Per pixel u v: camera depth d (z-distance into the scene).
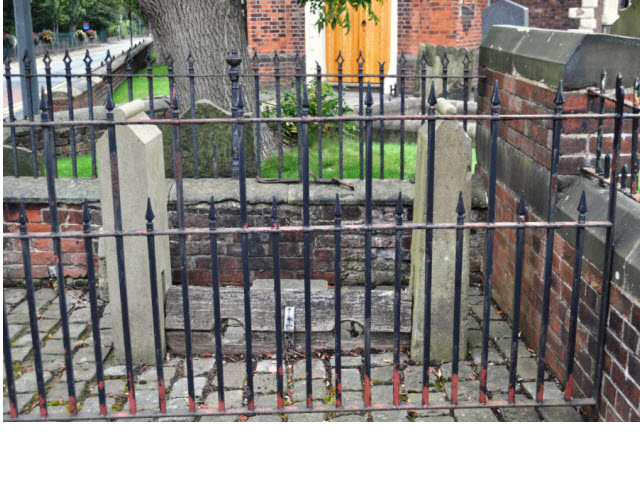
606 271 3.27
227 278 5.21
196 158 5.21
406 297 4.32
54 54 35.34
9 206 5.30
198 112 5.26
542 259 4.18
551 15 17.41
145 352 4.26
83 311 5.04
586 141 3.90
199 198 5.03
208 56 6.93
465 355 4.27
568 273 3.80
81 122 3.01
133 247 4.10
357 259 5.15
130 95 5.36
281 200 5.02
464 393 3.88
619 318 3.18
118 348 4.27
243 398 3.83
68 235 3.06
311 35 14.73
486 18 13.73
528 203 4.38
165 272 4.37
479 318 4.88
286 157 6.45
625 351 3.12
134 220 4.06
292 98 7.38
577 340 3.71
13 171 5.52
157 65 22.23
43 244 5.39
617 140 3.13
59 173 6.21
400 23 14.23
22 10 9.54
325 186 5.15
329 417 3.64
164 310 4.33
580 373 3.67
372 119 3.02
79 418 3.27
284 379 4.06
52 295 5.30
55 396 3.88
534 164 4.25
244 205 3.09
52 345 4.54
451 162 4.00
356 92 14.33
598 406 3.43
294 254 5.14
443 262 4.12
